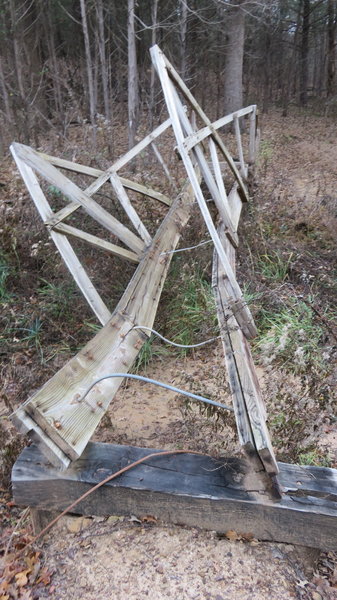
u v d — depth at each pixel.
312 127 18.05
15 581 2.26
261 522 2.32
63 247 4.02
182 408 3.60
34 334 4.59
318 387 3.09
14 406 3.72
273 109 22.06
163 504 2.35
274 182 8.22
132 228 5.56
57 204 5.72
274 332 4.50
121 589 2.18
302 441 3.05
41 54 16.11
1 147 8.99
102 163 6.85
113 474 2.36
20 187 5.83
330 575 2.40
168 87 3.65
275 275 5.91
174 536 2.38
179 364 4.46
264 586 2.20
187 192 5.69
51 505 2.38
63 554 2.35
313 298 5.33
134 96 9.35
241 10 13.53
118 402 3.89
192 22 14.18
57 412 2.28
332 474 2.45
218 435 3.24
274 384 3.43
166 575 2.23
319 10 25.98
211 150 4.85
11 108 10.16
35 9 14.58
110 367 2.75
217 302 3.55
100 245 4.17
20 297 5.08
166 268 4.05
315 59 30.00
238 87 15.41
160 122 11.38
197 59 15.74
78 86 13.27
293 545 2.38
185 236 5.43
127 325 3.13
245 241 6.04
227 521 2.34
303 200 7.75
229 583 2.20
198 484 2.36
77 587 2.21
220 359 4.40
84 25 10.27
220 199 4.37
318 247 6.86
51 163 4.66
